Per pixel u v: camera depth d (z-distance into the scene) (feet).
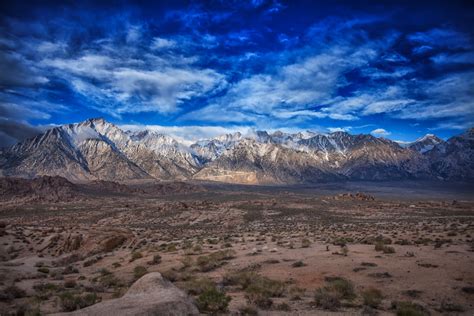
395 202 554.87
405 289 68.85
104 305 43.04
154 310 41.27
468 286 68.54
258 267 95.91
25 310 57.62
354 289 68.69
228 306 55.98
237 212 423.64
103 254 153.69
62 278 101.35
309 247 129.08
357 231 205.77
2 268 108.37
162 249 146.92
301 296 65.36
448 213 399.65
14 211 490.08
